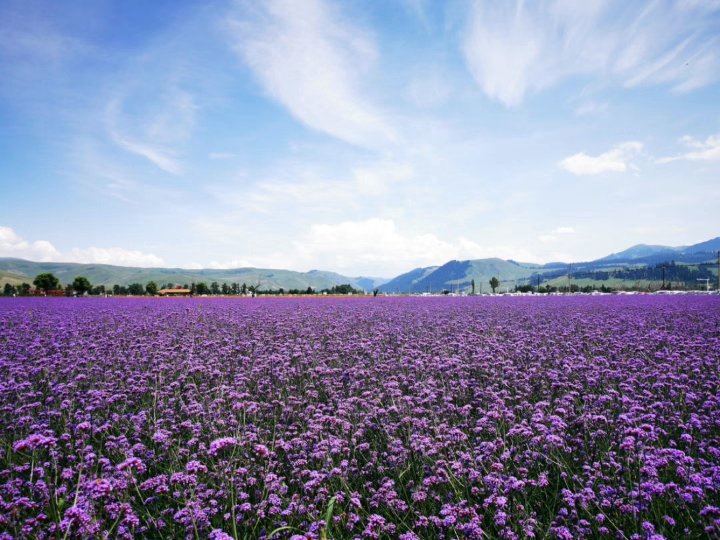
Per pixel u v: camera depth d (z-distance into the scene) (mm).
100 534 4137
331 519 4504
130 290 114500
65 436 6086
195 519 4508
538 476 5301
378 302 42438
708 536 4137
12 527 4215
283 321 19766
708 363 9969
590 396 8047
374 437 7020
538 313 25125
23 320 20078
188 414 7578
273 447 6242
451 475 5332
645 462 4902
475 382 9281
